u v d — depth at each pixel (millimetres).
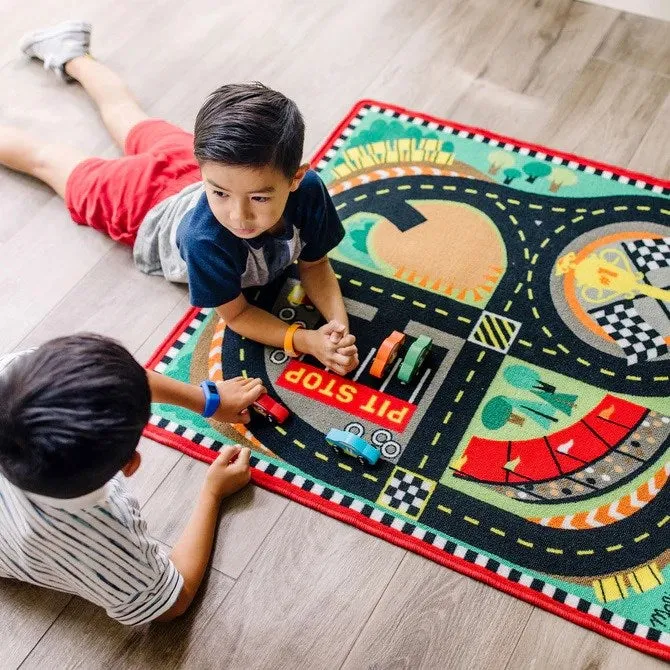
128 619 1065
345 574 1173
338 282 1440
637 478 1221
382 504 1221
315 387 1330
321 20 1838
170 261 1411
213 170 1065
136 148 1550
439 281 1438
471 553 1175
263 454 1272
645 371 1321
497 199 1533
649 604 1122
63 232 1538
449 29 1806
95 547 963
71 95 1725
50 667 1118
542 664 1095
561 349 1352
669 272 1426
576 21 1799
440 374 1333
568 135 1621
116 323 1426
